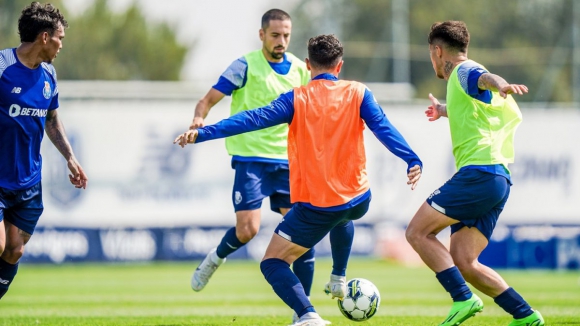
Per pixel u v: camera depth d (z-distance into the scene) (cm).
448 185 2297
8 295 4459
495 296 2333
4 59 2334
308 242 2255
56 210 6944
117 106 7044
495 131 2306
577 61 12031
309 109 2231
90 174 7012
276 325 2788
